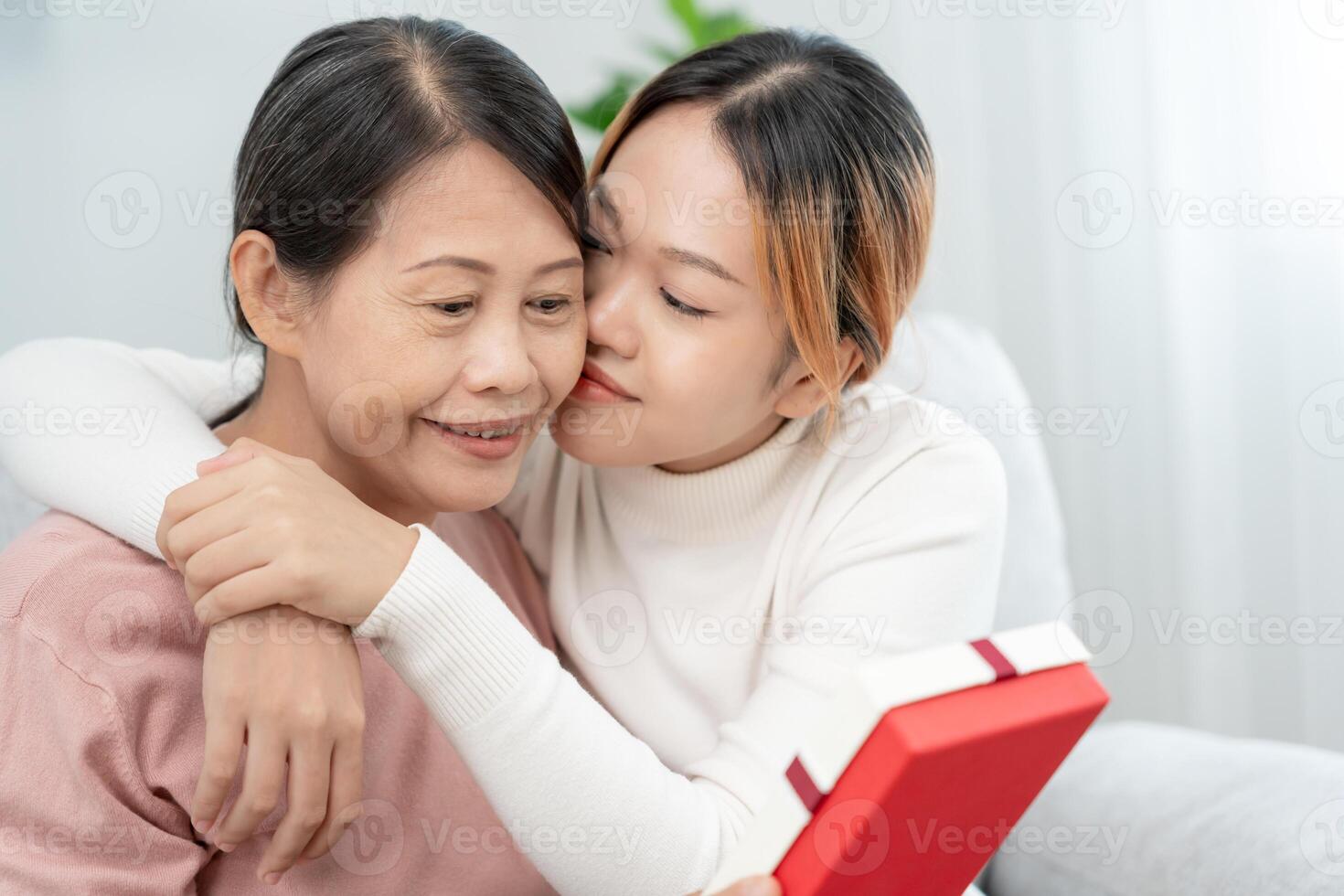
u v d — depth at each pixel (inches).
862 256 36.3
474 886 34.0
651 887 29.3
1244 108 76.9
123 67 66.6
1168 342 79.6
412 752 33.8
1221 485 80.2
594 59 71.0
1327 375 77.1
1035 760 25.0
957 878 28.5
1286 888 36.4
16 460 33.2
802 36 37.0
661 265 33.7
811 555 38.6
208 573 26.7
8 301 66.8
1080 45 78.1
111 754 28.2
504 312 30.1
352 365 29.8
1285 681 80.7
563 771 28.3
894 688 22.1
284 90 30.2
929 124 77.9
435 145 28.8
